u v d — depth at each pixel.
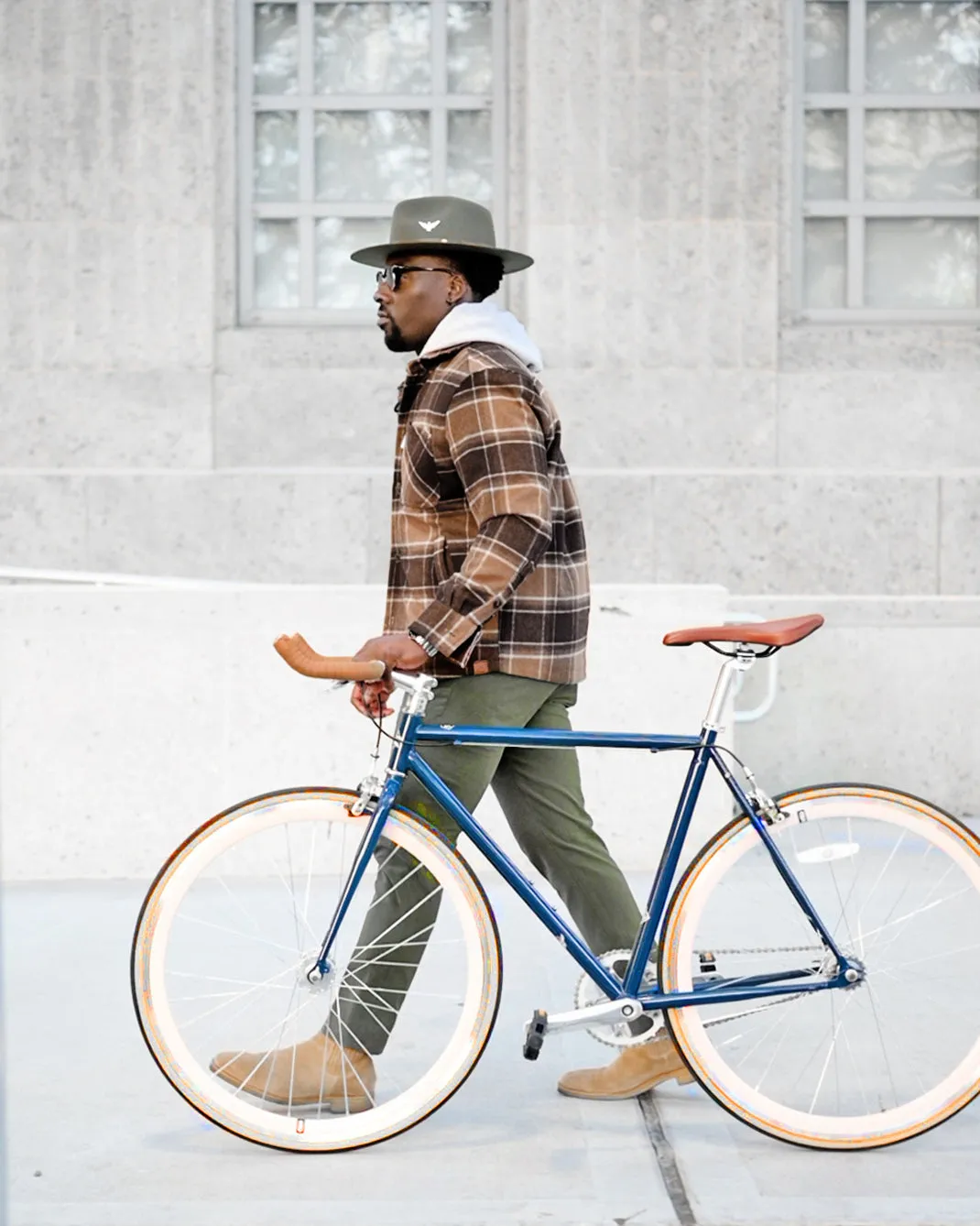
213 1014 6.46
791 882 5.20
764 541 13.57
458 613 5.02
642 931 5.16
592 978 5.15
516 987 6.93
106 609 9.18
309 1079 5.16
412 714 5.06
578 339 13.80
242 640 9.21
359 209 14.39
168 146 13.76
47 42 13.68
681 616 9.36
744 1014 5.17
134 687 9.20
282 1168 4.86
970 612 11.57
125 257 13.79
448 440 5.17
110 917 8.28
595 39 13.71
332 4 14.30
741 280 13.80
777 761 11.55
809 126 14.42
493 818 9.31
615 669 9.35
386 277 5.48
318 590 9.23
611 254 13.77
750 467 13.83
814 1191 4.66
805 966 5.64
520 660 5.26
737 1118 5.08
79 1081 5.72
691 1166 4.87
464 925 5.11
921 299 14.48
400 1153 5.00
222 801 9.23
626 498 13.52
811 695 11.55
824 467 13.92
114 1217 4.47
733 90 13.76
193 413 13.81
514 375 5.12
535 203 13.76
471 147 14.39
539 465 5.09
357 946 5.23
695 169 13.76
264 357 14.16
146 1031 4.97
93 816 9.21
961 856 5.16
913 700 11.58
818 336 14.16
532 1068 5.85
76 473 13.53
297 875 9.23
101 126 13.74
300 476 13.54
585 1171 4.83
